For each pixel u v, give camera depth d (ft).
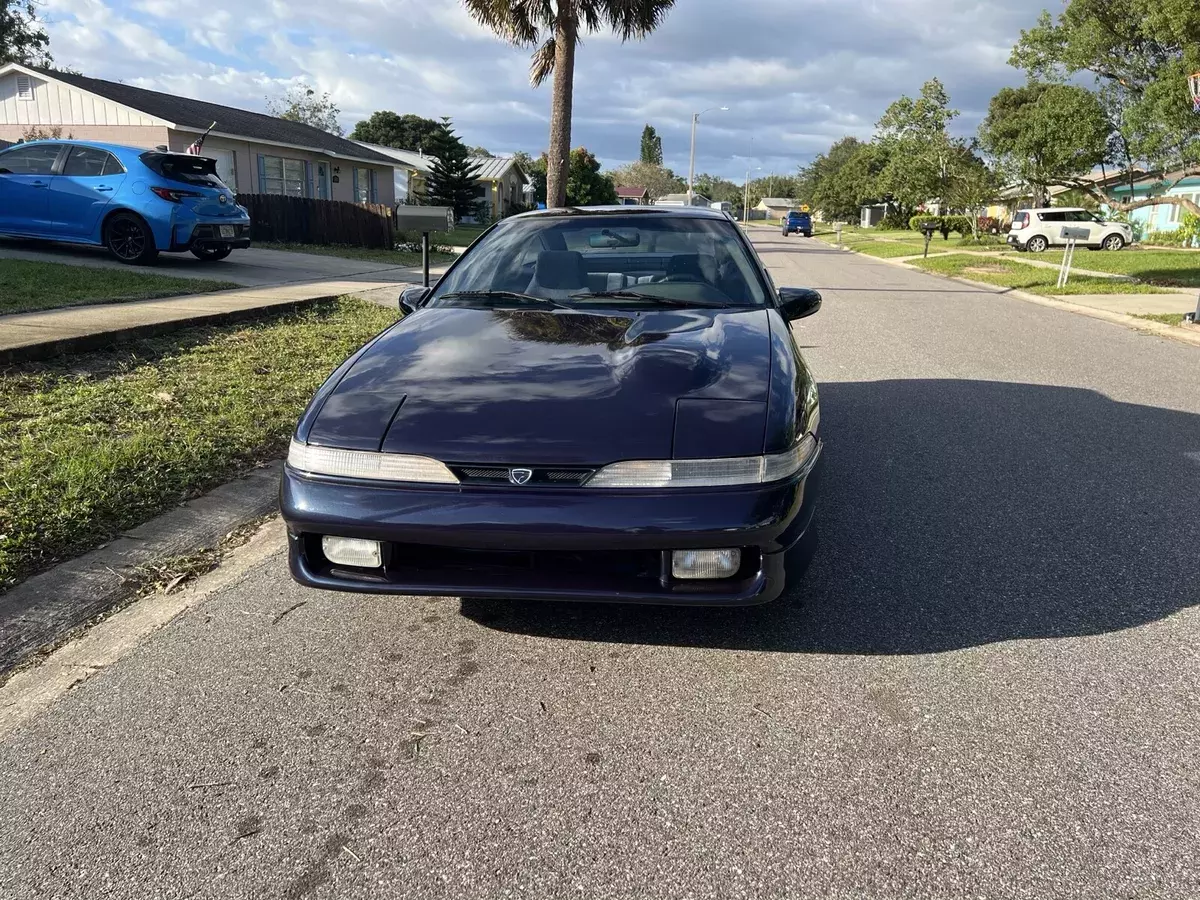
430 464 7.83
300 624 9.55
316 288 35.29
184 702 8.02
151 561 10.93
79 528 11.28
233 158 75.25
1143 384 22.62
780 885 5.81
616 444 7.77
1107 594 10.15
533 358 9.33
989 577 10.64
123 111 68.80
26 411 15.52
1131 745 7.32
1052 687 8.21
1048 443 16.78
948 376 23.71
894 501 13.43
